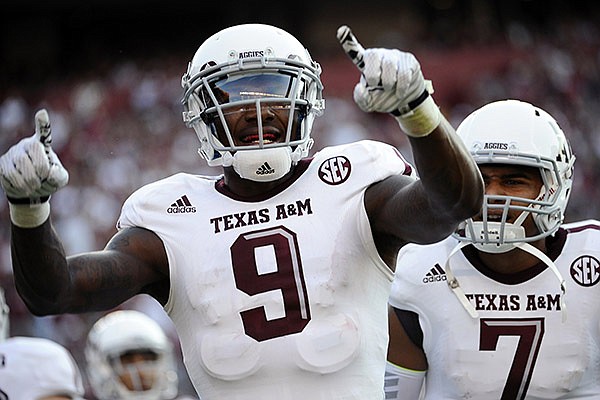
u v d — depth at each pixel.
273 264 9.48
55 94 64.69
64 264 9.02
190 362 9.73
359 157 9.79
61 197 51.56
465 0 67.69
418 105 8.19
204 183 10.10
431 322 12.18
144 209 9.93
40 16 72.56
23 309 38.56
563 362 11.91
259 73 9.62
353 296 9.45
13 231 8.77
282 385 9.30
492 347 11.96
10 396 10.03
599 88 60.62
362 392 9.32
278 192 9.77
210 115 9.75
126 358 18.78
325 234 9.52
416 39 66.12
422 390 12.50
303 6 70.06
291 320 9.36
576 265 12.13
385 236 9.55
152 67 67.19
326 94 58.66
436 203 8.58
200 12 72.38
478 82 60.38
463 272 12.15
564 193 12.13
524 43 63.19
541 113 12.22
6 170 8.35
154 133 57.59
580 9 67.06
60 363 10.27
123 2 72.19
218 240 9.66
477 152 11.85
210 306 9.50
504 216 11.54
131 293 9.70
